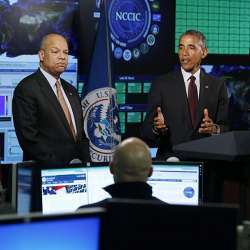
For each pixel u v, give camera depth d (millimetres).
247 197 2457
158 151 4754
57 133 4457
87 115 5445
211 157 2621
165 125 4590
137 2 5941
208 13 6168
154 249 1940
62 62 4523
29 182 2992
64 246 1802
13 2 5441
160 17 6027
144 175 2439
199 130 4555
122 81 5922
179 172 3268
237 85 6273
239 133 2637
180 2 6082
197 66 4875
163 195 3279
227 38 6234
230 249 1928
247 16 6289
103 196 3215
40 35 5547
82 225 1817
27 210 2973
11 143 5426
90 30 5703
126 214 1946
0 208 2283
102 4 5523
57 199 3129
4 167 5102
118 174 2438
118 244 1940
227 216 1929
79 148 4555
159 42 6043
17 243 1745
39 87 4477
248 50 6289
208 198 2846
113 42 5867
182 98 4797
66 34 5633
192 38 4832
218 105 4855
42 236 1772
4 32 5414
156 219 1944
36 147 4410
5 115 5426
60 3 5602
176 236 1940
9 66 5445
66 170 3148
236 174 2520
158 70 6051
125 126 5934
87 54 5695
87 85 5504
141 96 5992
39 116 4457
